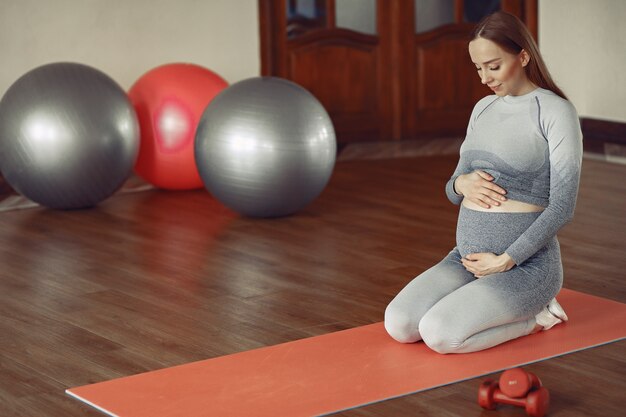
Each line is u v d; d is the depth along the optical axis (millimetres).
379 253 5066
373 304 4234
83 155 5801
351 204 6203
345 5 8281
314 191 5766
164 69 6500
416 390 3234
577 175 3445
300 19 8125
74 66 6020
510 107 3551
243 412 3084
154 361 3592
